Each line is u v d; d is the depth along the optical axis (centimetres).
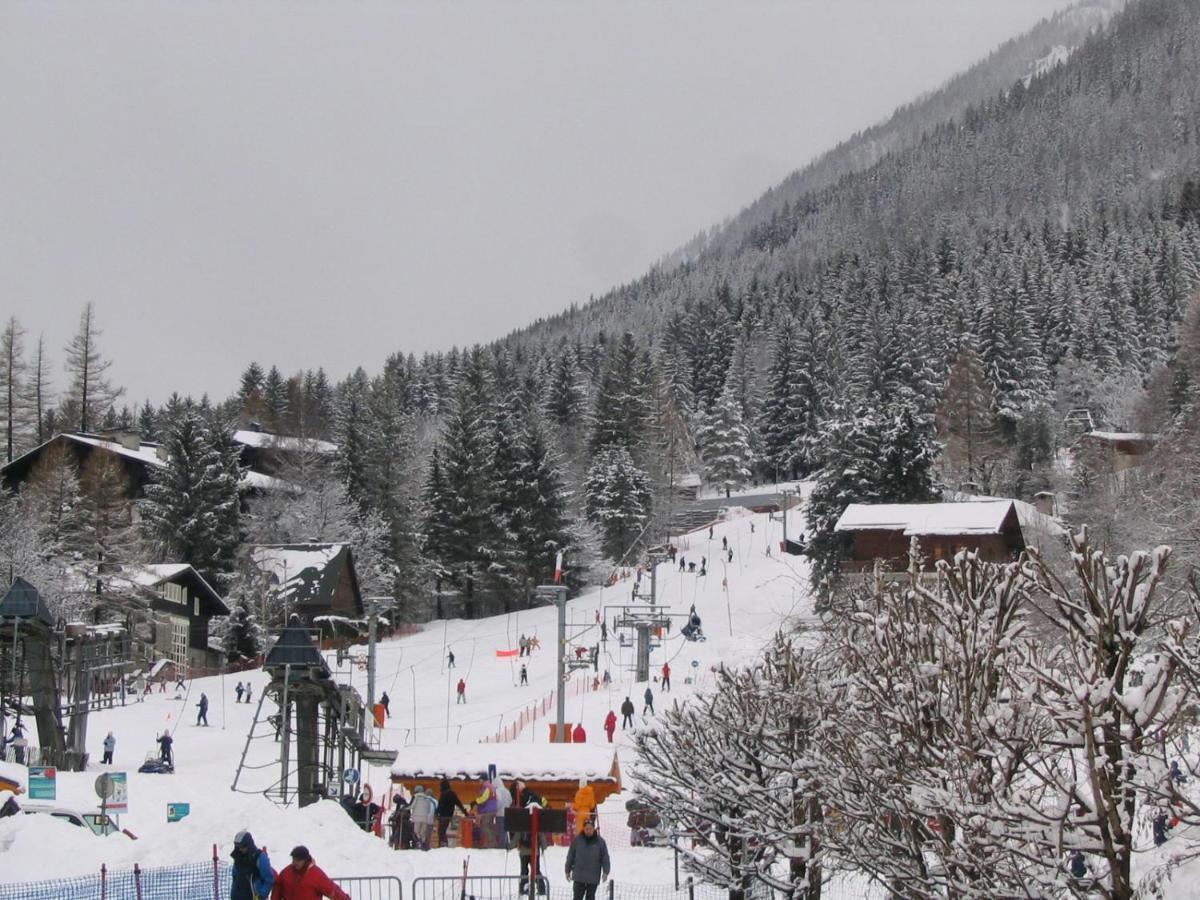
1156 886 1445
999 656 1466
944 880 1545
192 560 9156
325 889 1570
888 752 1523
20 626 3800
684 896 2309
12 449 10494
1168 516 4894
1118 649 1335
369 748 3934
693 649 7144
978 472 12125
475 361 16888
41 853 2095
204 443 9394
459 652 7919
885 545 7331
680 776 2214
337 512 9594
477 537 10506
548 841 2706
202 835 2148
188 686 6819
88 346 10725
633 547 12019
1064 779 1341
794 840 1998
